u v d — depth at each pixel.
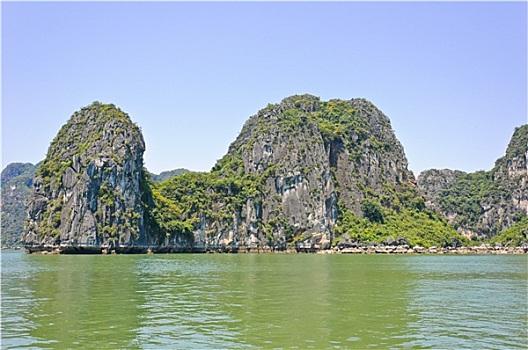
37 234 155.50
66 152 165.25
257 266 97.81
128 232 156.88
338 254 187.00
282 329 34.59
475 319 38.75
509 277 75.44
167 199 190.50
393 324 36.59
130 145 163.75
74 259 119.94
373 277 72.88
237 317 38.59
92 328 34.78
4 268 86.19
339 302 46.38
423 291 55.59
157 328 34.78
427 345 30.89
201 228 189.88
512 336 33.31
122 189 158.62
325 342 31.31
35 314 39.62
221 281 65.06
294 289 56.31
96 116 170.25
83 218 151.00
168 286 58.75
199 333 33.41
